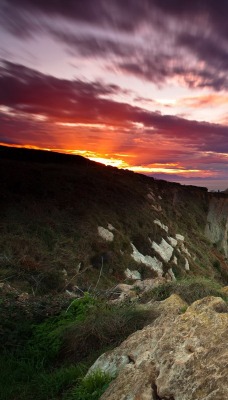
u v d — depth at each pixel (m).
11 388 4.66
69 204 23.02
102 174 34.41
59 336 5.91
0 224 17.61
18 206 20.17
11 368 5.33
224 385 2.65
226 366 2.78
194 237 35.75
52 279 13.97
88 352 5.38
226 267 34.56
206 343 3.18
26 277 13.17
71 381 4.45
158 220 29.56
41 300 7.72
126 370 3.65
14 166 27.22
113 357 4.16
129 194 30.80
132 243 23.45
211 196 48.03
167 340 3.56
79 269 16.98
